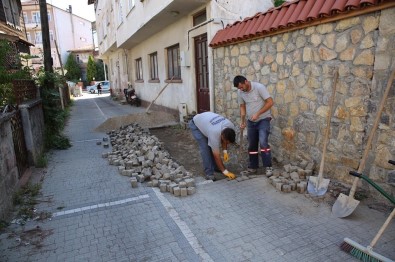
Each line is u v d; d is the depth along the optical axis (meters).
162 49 11.23
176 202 3.97
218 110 7.21
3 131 3.97
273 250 2.87
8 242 3.21
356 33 3.62
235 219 3.48
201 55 8.25
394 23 3.19
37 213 3.84
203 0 7.00
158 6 8.31
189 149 6.82
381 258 2.51
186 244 3.04
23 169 5.16
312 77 4.36
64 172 5.42
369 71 3.53
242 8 7.16
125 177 5.04
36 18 42.94
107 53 24.31
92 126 10.60
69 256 2.94
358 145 3.77
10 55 8.38
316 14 4.01
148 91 14.17
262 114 4.64
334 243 2.92
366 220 3.28
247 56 5.84
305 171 4.31
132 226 3.44
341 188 3.87
